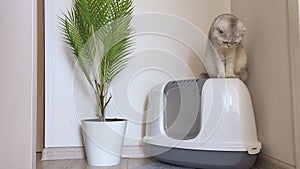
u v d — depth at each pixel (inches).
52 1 76.2
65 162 69.7
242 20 69.1
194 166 58.8
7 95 40.3
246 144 54.4
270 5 54.3
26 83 40.6
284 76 49.5
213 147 55.2
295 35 45.0
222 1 78.8
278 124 52.1
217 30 60.2
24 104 40.3
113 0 67.1
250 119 56.6
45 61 75.3
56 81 75.4
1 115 40.0
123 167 63.4
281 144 51.1
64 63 75.8
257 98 60.8
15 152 39.7
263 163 57.4
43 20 77.7
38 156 76.4
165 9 78.2
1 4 41.1
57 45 75.9
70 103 75.2
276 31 52.1
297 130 45.0
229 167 55.3
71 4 76.2
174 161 61.2
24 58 40.8
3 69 40.5
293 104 46.2
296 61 44.9
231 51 62.2
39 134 80.4
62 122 74.9
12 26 41.1
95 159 66.0
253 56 62.5
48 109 74.7
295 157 46.2
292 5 45.6
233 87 57.1
